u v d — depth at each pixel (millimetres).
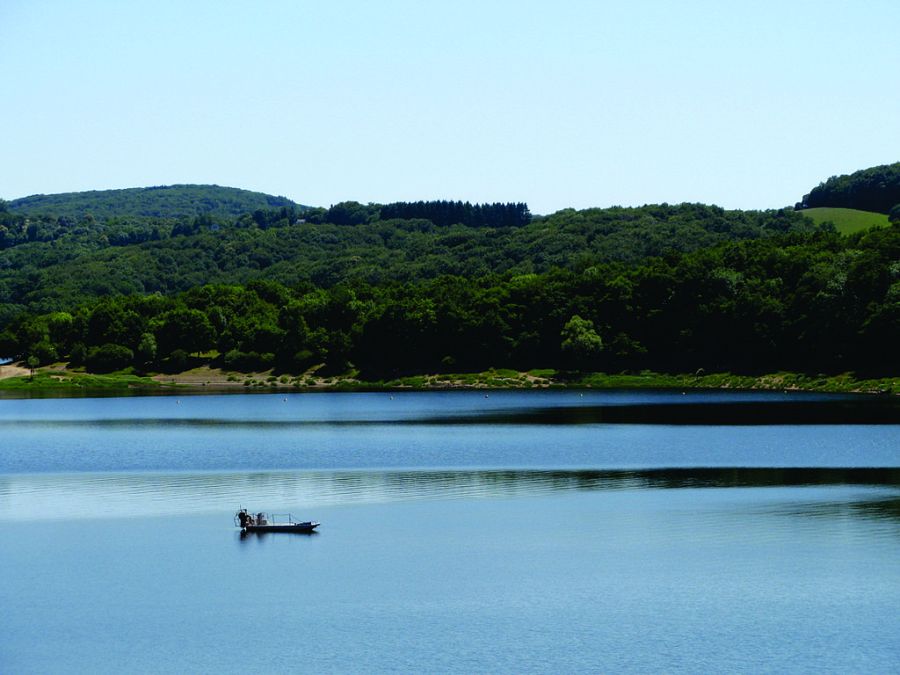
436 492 185750
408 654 106938
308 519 164250
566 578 130250
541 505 172125
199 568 137500
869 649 106250
